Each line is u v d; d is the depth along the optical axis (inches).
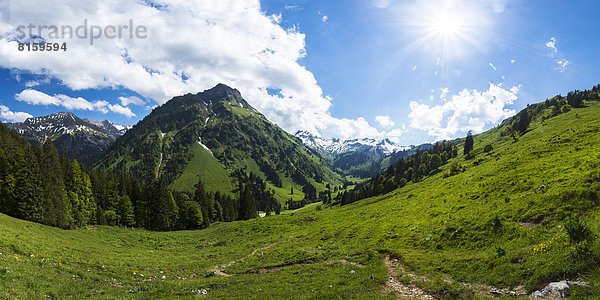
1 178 2333.9
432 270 920.3
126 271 1117.7
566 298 532.4
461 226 1227.9
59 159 3432.6
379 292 767.7
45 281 705.0
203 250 2188.7
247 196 5157.5
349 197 6397.6
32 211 2315.5
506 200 1279.5
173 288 900.6
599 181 975.0
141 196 4035.4
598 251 610.9
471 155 5556.1
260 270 1270.9
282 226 2822.3
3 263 732.0
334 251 1443.2
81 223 2876.5
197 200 4948.3
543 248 742.5
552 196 1057.5
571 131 2149.4
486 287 709.9
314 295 761.6
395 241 1433.3
